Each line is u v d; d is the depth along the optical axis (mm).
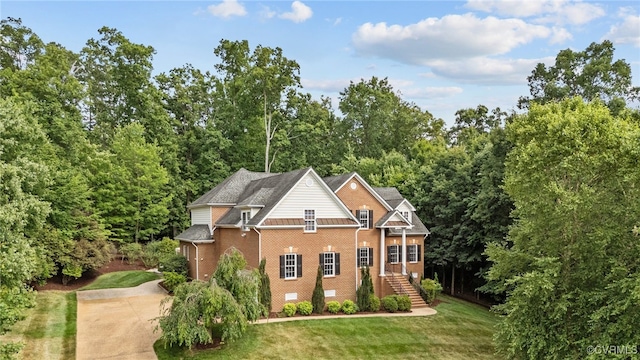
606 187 18703
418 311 30172
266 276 27031
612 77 38688
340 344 23250
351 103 64812
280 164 56156
